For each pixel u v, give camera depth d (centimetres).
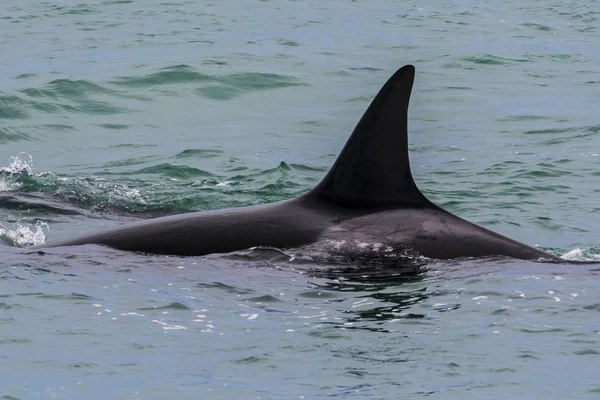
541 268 4728
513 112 9656
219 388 3500
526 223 6109
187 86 10625
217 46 13050
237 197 6756
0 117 9156
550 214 6306
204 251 4922
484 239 4903
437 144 8431
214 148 8375
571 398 3419
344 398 3416
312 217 4994
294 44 13388
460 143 8456
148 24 15062
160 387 3509
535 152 8069
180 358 3750
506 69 11850
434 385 3506
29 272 4706
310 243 4869
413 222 4912
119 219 6166
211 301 4338
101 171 7588
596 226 6047
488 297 4353
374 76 11388
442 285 4500
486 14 16400
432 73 11612
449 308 4238
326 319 4122
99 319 4125
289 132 9006
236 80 10919
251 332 3991
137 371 3641
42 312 4188
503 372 3612
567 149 8150
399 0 18188
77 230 5881
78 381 3559
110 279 4612
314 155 8162
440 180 7200
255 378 3578
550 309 4212
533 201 6612
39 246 5162
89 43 13288
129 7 16738
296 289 4475
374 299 4347
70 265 4806
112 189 6888
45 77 10731
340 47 13238
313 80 11100
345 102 10175
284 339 3916
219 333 3988
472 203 6569
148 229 5103
